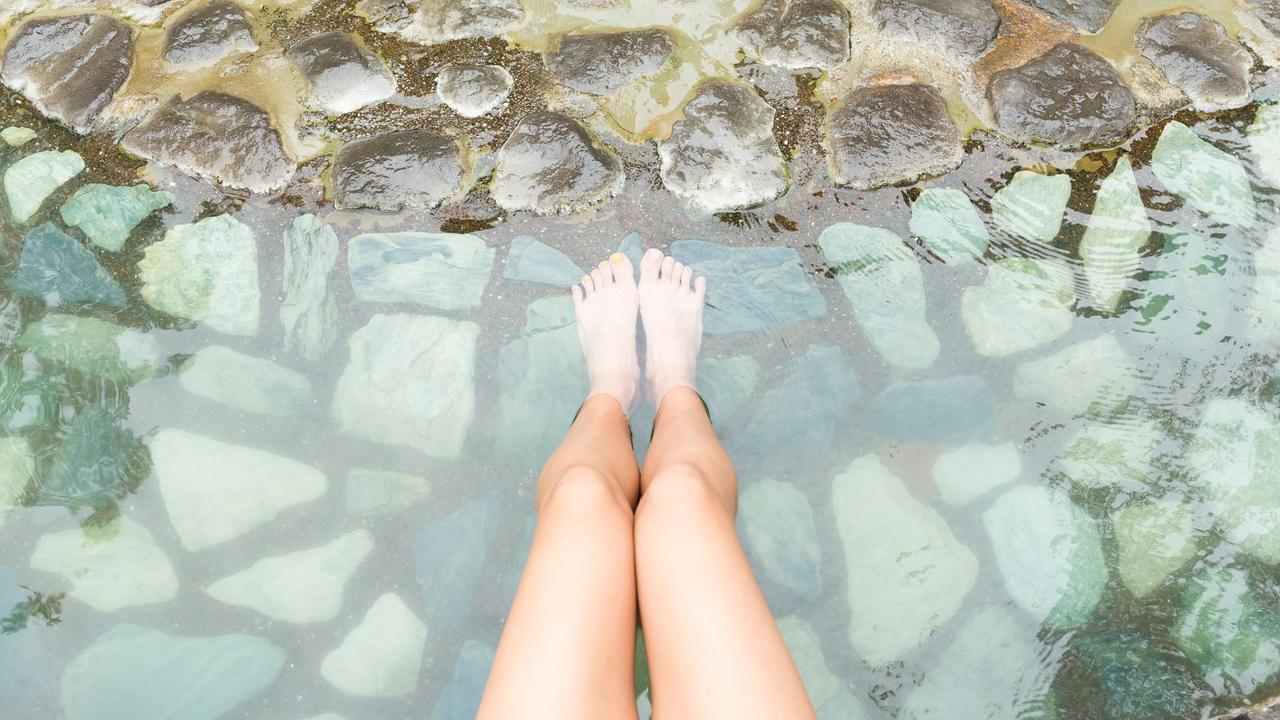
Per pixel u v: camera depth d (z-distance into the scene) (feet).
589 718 3.69
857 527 5.40
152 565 5.34
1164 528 5.35
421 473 5.56
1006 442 5.58
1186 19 6.78
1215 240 6.06
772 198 6.19
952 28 6.69
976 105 6.48
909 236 6.08
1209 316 5.86
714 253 6.08
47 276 6.04
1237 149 6.35
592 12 6.82
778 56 6.63
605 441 4.99
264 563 5.35
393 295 5.97
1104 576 5.26
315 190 6.23
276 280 6.02
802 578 5.29
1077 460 5.52
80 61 6.68
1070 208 6.15
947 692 5.03
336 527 5.44
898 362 5.78
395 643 5.17
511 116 6.43
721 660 3.77
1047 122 6.34
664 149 6.30
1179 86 6.53
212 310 5.94
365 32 6.79
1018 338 5.82
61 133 6.49
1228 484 5.44
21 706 5.02
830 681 5.07
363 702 5.07
